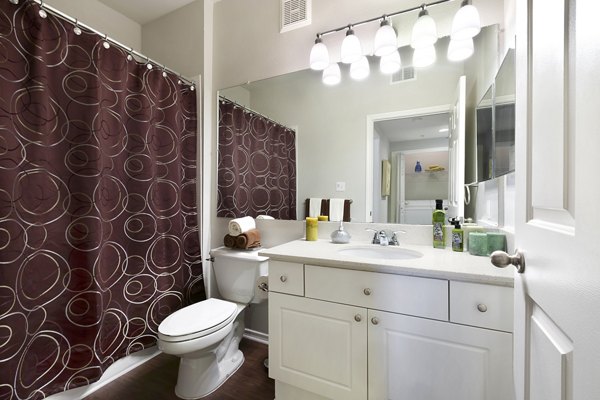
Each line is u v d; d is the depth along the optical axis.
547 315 0.53
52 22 1.25
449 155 1.44
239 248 1.85
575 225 0.42
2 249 1.12
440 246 1.36
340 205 1.70
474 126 1.40
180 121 1.89
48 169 1.24
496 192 1.26
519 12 0.70
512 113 1.03
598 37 0.36
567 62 0.46
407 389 1.06
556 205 0.49
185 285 1.90
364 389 1.13
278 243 1.89
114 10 2.12
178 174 1.84
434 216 1.39
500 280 0.90
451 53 1.39
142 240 1.63
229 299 1.79
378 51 1.44
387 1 1.54
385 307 1.08
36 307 1.21
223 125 2.05
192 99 1.99
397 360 1.07
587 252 0.38
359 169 1.65
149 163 1.66
